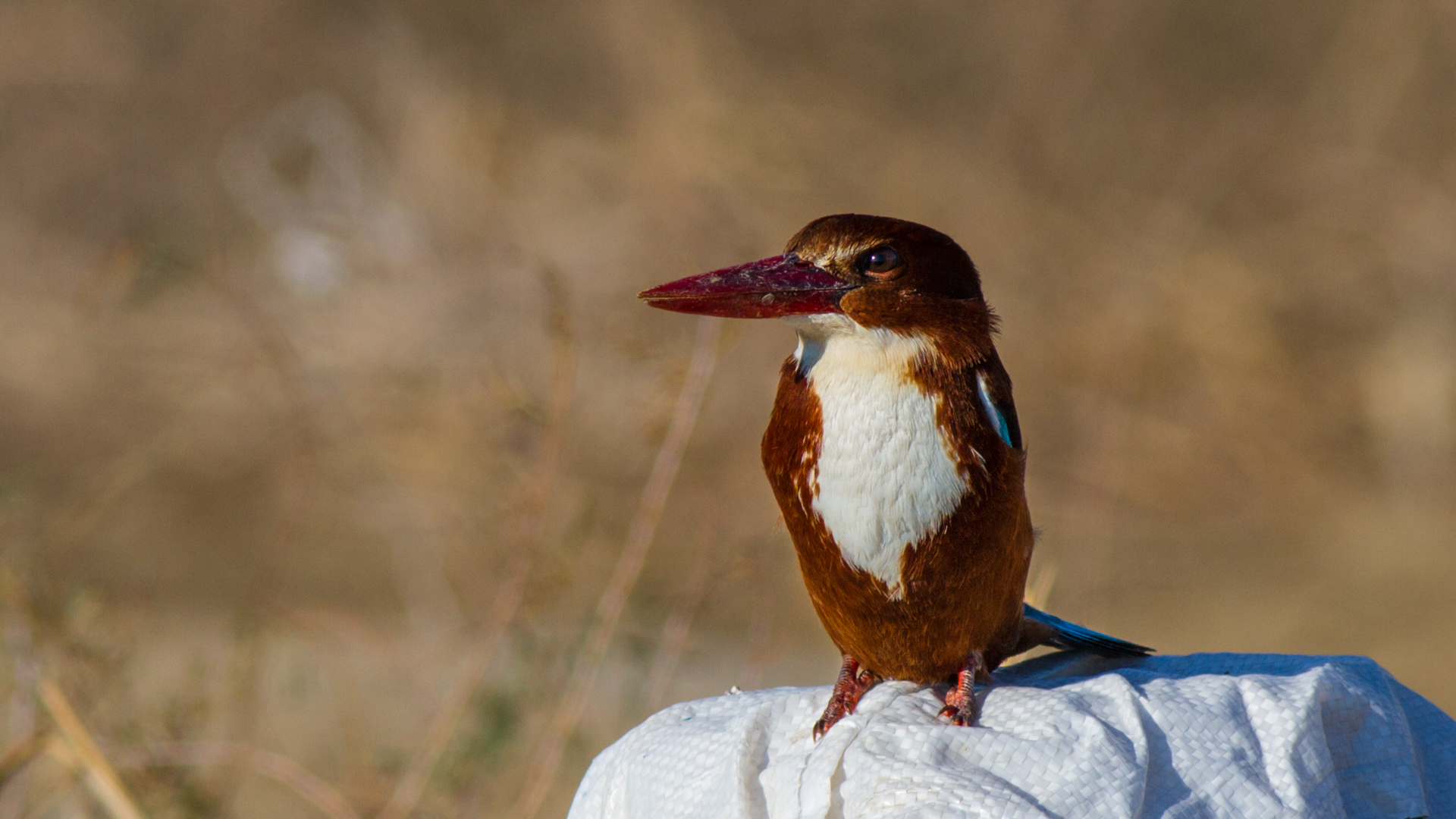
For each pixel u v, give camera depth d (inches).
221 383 539.5
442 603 404.5
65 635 306.8
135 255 427.2
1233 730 167.5
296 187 708.0
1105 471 561.6
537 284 543.8
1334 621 465.7
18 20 846.5
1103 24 791.1
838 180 688.4
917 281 189.0
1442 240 645.3
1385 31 729.6
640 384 483.5
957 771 161.9
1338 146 713.6
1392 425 592.4
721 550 396.8
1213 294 621.9
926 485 184.1
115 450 557.0
